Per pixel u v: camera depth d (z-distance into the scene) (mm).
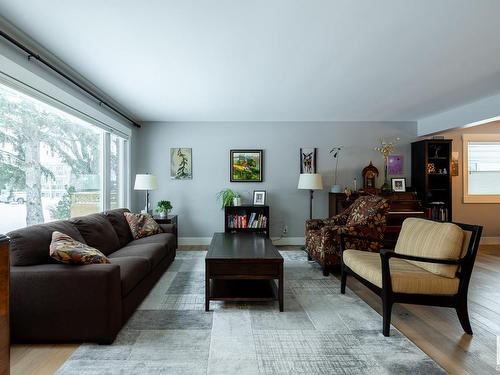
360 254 2760
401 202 4801
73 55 2623
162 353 1790
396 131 5371
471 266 2037
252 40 2365
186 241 5270
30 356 1756
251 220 4984
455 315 2373
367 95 3820
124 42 2393
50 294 1870
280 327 2139
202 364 1679
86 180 3680
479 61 2779
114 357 1747
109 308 1887
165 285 3031
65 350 1824
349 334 2041
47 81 2627
